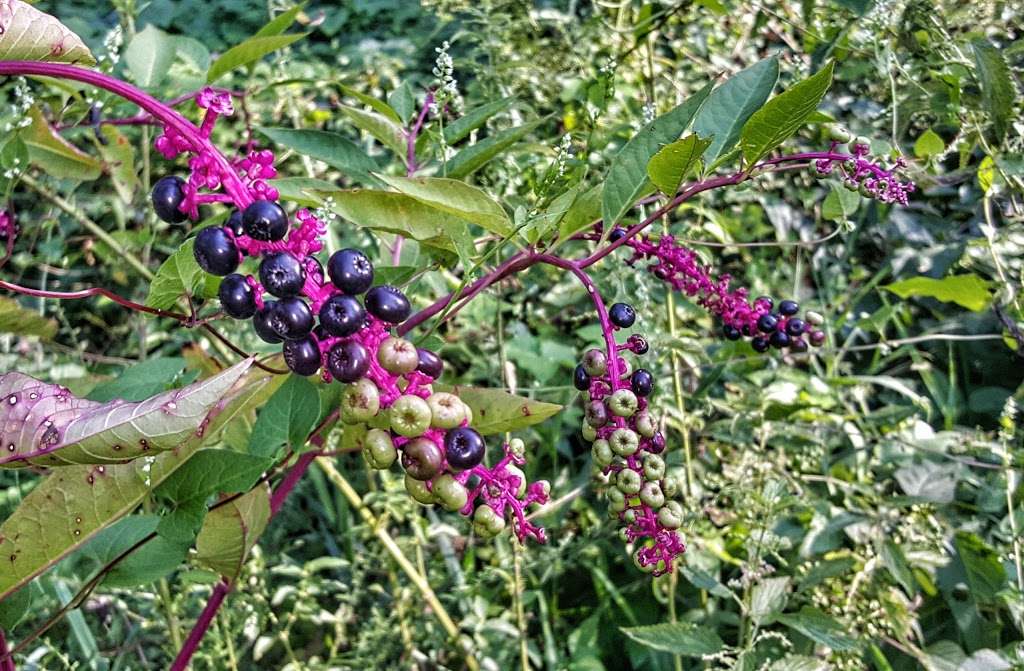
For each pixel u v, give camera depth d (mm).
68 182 394
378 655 441
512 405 184
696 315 474
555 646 469
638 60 452
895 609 408
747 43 500
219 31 837
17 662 379
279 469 247
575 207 216
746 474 420
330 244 344
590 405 186
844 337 567
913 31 356
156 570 228
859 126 433
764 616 338
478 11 440
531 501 169
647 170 193
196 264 191
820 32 404
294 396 222
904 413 441
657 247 254
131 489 193
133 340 550
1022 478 408
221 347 379
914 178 343
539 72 440
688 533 393
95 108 280
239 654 434
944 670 387
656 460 181
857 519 422
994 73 321
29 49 177
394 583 447
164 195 159
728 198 532
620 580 494
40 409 159
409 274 244
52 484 189
